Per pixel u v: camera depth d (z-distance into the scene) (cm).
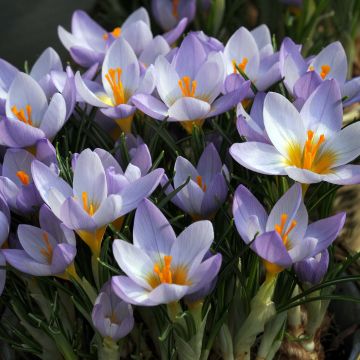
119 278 45
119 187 48
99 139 55
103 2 78
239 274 49
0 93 56
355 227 65
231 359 51
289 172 47
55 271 48
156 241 47
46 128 52
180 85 53
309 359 54
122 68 55
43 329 51
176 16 68
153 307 49
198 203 50
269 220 48
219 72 53
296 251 46
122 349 54
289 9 73
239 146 49
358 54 79
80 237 51
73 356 51
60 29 60
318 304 53
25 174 50
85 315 50
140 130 57
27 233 48
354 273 58
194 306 48
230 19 73
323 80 52
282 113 50
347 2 72
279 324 51
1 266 49
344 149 50
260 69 57
